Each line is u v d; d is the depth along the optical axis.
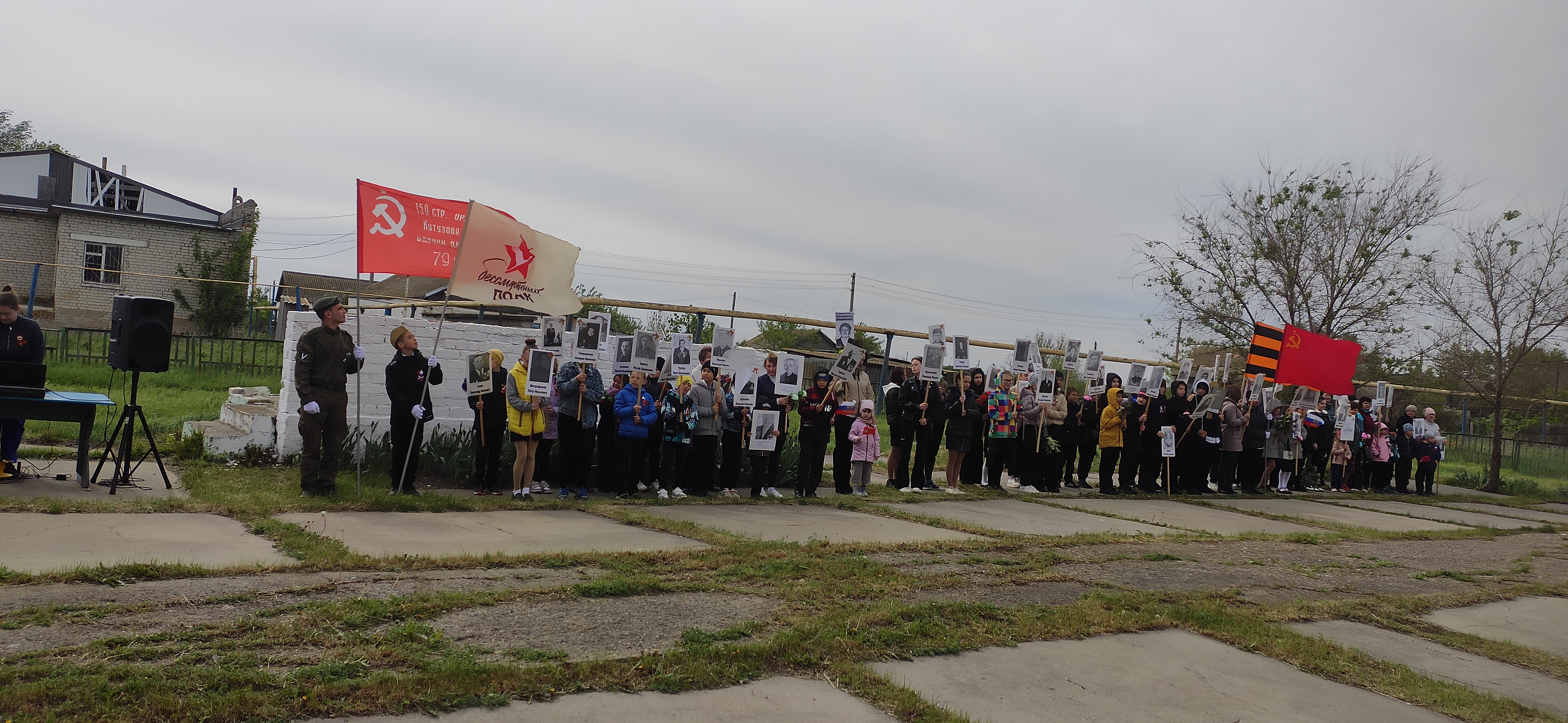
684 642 5.23
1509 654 6.47
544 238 10.79
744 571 7.14
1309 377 18.48
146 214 32.75
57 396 9.33
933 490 14.05
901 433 13.80
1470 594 8.33
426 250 10.23
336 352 9.55
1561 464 26.16
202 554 6.61
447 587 6.12
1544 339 21.42
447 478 11.45
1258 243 23.20
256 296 33.69
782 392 12.95
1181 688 5.21
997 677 5.17
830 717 4.39
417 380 10.27
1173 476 16.73
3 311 9.24
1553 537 13.51
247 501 8.77
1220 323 23.81
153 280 33.19
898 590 6.95
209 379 21.53
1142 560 9.02
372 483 10.38
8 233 32.06
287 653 4.57
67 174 35.69
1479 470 26.97
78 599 5.25
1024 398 14.92
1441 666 6.12
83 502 8.07
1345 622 7.04
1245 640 6.19
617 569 7.02
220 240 34.09
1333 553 10.35
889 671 5.11
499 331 13.22
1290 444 17.86
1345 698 5.27
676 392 11.59
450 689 4.25
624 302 16.80
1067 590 7.44
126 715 3.71
